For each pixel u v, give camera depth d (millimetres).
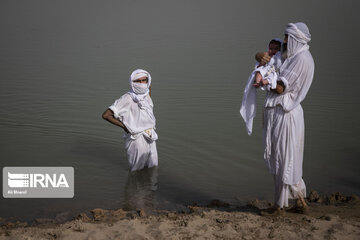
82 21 23719
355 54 15391
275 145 5117
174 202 6297
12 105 10758
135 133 7184
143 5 30094
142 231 4887
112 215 5777
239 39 18266
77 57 15797
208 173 7262
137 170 7363
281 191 5184
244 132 9039
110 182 6969
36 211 6000
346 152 8047
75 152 8156
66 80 12945
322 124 9477
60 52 16609
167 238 4648
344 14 24625
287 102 5000
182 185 6863
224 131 9070
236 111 10328
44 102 10984
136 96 7105
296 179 5145
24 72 13852
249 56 15469
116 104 7043
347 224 4926
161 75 13312
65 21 23828
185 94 11500
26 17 25391
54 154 8039
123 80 12914
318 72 13375
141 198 6426
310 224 4980
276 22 22250
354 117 9859
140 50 16672
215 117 9906
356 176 7098
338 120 9688
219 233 4742
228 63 14617
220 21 22938
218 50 16438
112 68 14227
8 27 21969
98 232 4867
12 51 16828
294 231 4793
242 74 13375
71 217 5805
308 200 6219
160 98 11211
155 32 20156
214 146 8305
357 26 20719
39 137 8844
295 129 5043
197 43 17688
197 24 22109
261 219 5230
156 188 6762
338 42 17281
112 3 31453
